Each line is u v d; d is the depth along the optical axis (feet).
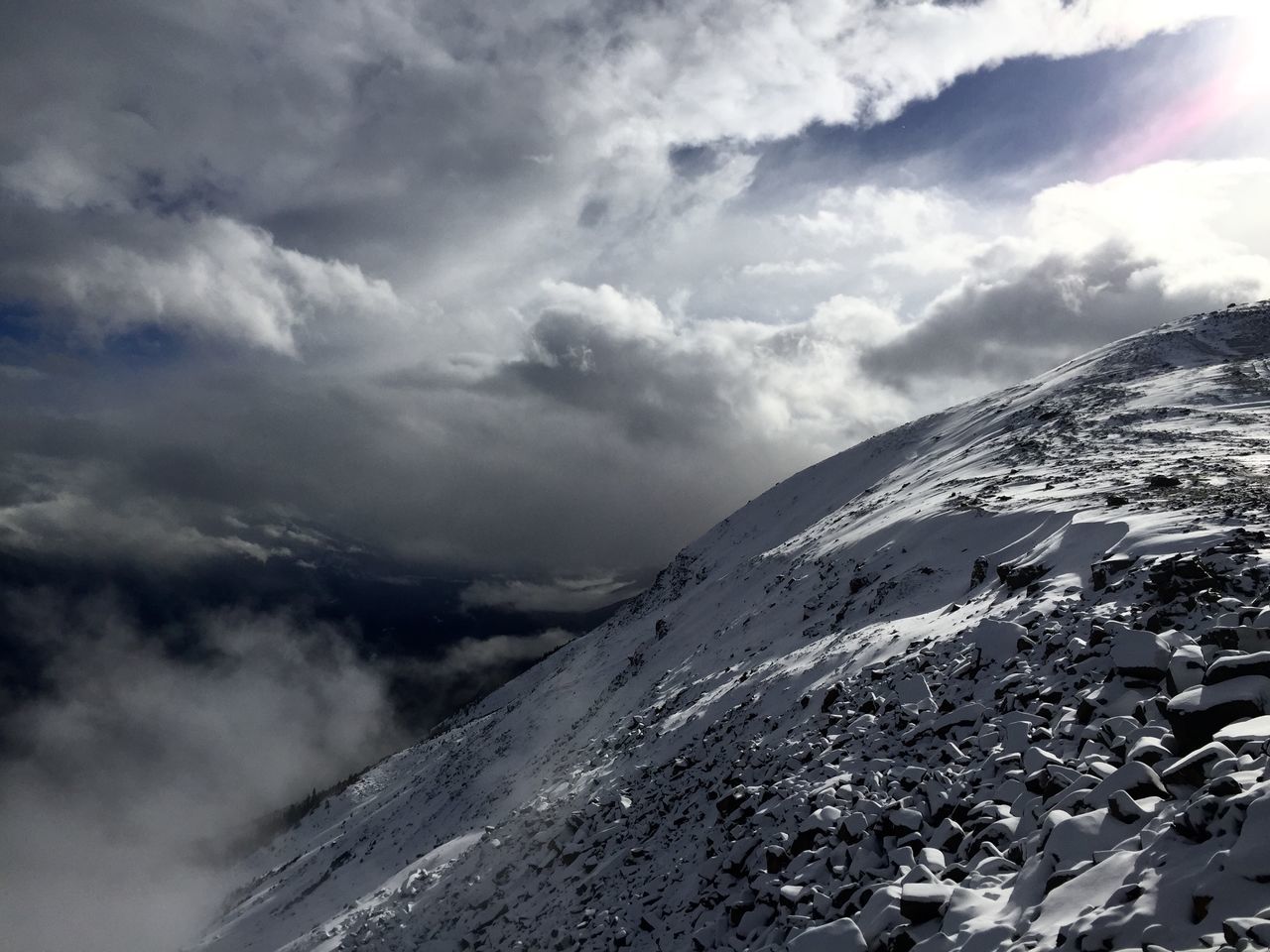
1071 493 98.17
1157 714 33.60
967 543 101.65
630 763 92.68
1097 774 30.86
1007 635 55.16
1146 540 63.05
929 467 193.98
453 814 147.13
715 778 66.54
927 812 37.86
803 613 123.44
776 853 42.52
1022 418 187.73
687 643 166.81
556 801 90.27
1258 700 27.22
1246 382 156.76
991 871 28.86
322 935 98.73
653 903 51.70
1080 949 20.44
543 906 63.72
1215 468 92.32
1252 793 21.02
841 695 64.95
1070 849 25.43
